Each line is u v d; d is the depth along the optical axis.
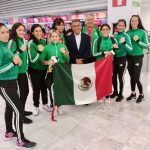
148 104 3.71
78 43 3.52
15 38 2.72
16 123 2.43
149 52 5.87
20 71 2.91
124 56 3.64
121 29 3.57
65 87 3.19
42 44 3.32
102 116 3.30
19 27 2.72
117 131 2.85
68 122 3.15
